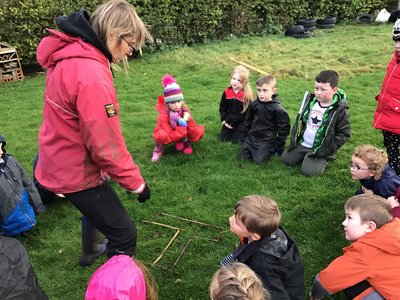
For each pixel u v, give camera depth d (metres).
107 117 2.49
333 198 4.41
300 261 2.82
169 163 5.39
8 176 3.79
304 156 5.11
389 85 4.36
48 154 2.69
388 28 12.47
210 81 8.74
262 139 5.36
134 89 8.55
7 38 9.87
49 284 3.49
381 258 2.72
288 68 9.20
